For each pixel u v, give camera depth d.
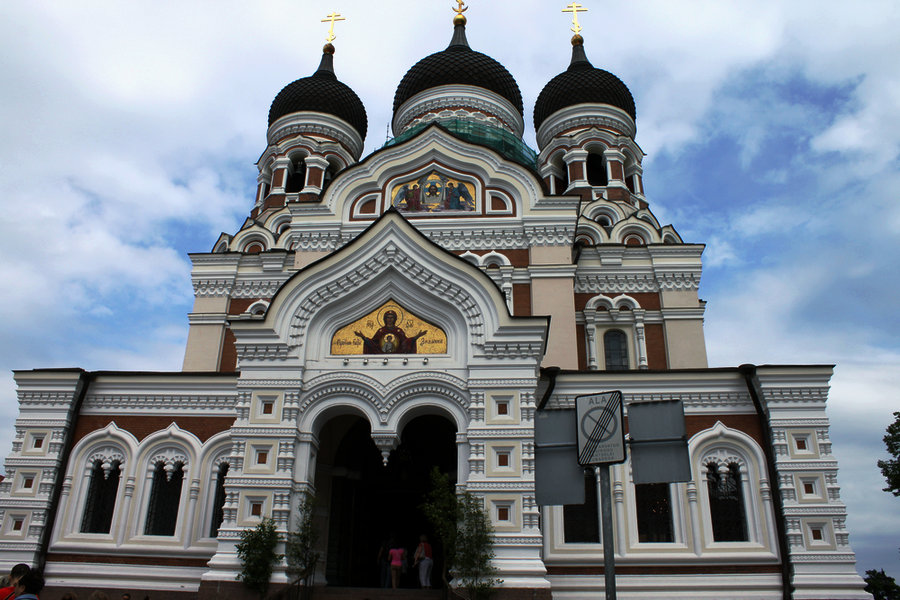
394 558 17.00
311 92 35.12
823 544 15.38
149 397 18.42
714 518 16.33
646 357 24.41
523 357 15.98
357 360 16.56
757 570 15.65
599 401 8.80
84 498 17.62
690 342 24.52
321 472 18.33
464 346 16.47
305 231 23.58
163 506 17.66
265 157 34.00
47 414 18.14
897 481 24.92
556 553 16.06
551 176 32.81
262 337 16.67
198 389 18.39
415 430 20.22
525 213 23.47
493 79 33.53
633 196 31.89
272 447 15.73
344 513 18.97
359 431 20.05
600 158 33.25
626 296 25.34
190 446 17.91
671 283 25.41
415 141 24.25
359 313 17.20
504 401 15.68
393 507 19.80
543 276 22.75
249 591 14.33
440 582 19.22
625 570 15.88
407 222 17.39
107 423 18.25
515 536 14.54
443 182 24.09
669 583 15.66
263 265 26.58
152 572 16.80
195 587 16.61
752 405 17.09
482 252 23.45
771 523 15.90
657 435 8.83
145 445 17.97
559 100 34.44
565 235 23.22
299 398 16.23
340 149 34.09
